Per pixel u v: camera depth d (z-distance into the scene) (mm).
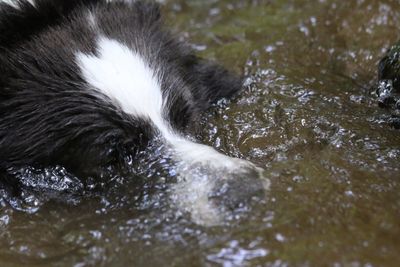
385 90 5848
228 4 8836
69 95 5227
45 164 5199
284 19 8023
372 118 5535
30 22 5652
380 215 4059
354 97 6027
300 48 7301
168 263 3959
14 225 4789
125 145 5078
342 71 6828
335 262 3637
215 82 6469
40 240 4551
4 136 5250
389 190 4344
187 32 8055
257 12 8445
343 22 7559
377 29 7227
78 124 5098
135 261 4066
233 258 3820
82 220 4652
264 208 4262
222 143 5422
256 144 5309
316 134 5312
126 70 5379
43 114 5211
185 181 4641
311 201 4277
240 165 4633
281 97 6078
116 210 4676
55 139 5125
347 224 4000
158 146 5082
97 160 5047
